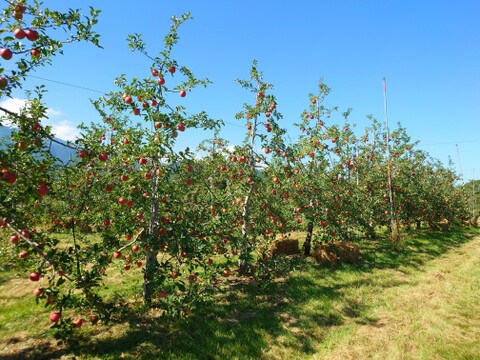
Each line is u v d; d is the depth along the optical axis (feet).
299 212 35.73
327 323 21.71
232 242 26.50
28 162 14.42
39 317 21.06
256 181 29.99
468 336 19.12
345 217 39.93
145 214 23.82
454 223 72.90
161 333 19.35
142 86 22.26
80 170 19.49
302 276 30.81
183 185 25.73
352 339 19.31
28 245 15.87
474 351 17.22
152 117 20.65
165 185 22.67
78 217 23.50
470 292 26.73
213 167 32.14
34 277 15.75
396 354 17.31
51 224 24.57
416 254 41.16
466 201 81.35
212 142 40.45
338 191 40.88
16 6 12.69
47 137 14.48
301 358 17.60
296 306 23.94
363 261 37.14
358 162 49.73
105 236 21.68
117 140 22.61
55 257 16.26
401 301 25.25
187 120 22.72
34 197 14.96
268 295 26.14
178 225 21.48
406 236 53.06
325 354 17.84
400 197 51.37
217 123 23.95
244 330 19.99
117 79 22.39
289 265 27.94
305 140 35.94
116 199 23.66
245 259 24.91
